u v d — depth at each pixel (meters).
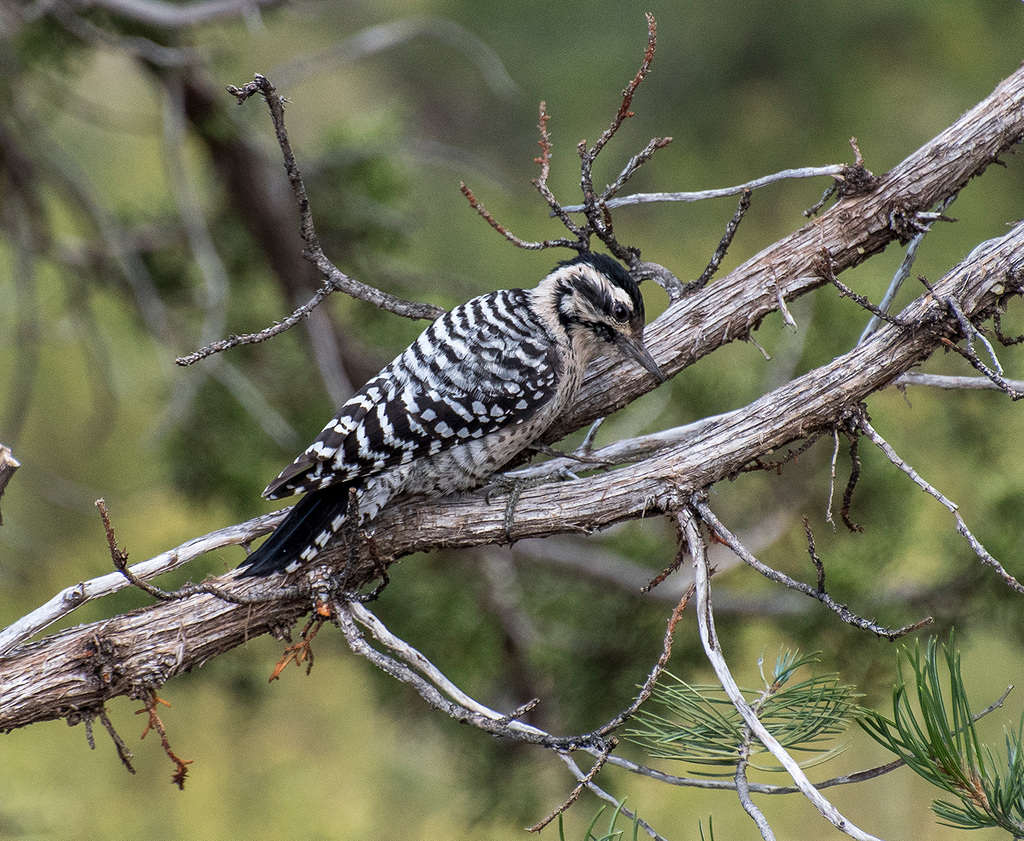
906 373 6.53
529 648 12.05
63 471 18.19
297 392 12.98
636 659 11.34
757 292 6.84
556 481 6.80
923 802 11.10
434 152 13.16
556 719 11.67
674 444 6.74
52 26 11.14
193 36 11.73
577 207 6.53
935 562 10.96
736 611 10.82
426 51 17.05
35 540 16.95
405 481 6.95
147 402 16.67
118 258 11.93
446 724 11.66
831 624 10.04
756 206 17.00
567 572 12.03
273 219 12.56
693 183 16.75
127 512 16.48
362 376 12.73
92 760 14.55
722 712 5.47
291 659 5.96
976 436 10.38
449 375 7.14
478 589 11.88
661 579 6.14
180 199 11.20
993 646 12.46
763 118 16.70
